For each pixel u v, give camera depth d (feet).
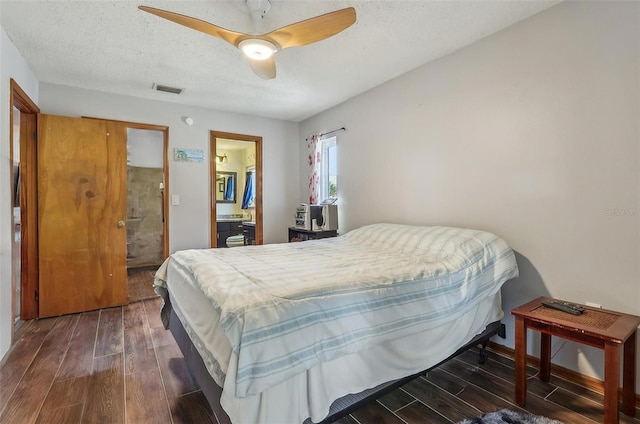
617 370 4.64
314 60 9.30
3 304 7.57
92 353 7.69
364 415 5.50
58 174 10.36
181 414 5.48
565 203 6.74
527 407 5.70
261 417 3.81
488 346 8.09
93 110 11.53
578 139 6.52
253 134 15.07
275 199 15.75
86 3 6.58
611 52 6.05
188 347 6.13
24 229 10.00
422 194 9.84
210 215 13.91
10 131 8.00
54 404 5.72
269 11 6.82
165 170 12.96
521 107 7.41
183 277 6.55
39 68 9.67
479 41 8.21
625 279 5.98
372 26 7.52
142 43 8.24
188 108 13.38
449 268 6.33
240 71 10.01
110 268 11.18
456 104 8.79
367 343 4.75
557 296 6.91
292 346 4.02
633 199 5.86
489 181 8.09
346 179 12.99
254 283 5.03
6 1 6.47
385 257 7.37
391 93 10.80
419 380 6.60
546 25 6.94
